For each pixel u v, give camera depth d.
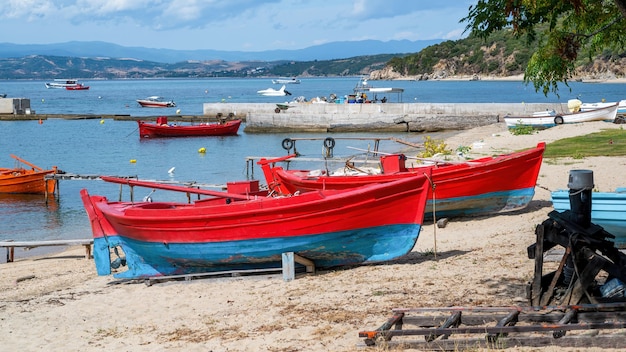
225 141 52.97
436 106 58.00
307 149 46.03
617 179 21.02
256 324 9.87
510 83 189.88
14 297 13.39
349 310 9.97
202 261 13.41
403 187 12.35
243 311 10.72
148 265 14.16
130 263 14.38
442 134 52.69
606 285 8.01
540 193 20.69
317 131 57.22
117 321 10.95
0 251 19.75
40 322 11.23
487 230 16.08
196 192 16.73
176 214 13.13
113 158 44.09
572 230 7.73
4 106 80.19
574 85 154.12
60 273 15.94
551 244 8.38
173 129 56.19
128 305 11.95
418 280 11.34
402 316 8.41
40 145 52.22
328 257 12.88
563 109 56.03
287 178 19.28
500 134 41.78
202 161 41.41
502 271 11.29
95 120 75.62
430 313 8.74
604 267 7.68
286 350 8.46
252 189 17.55
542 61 10.81
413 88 162.50
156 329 10.25
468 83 197.00
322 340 8.67
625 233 11.97
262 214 12.54
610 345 7.02
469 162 18.89
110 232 14.76
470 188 17.42
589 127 40.81
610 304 7.53
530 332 7.51
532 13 10.31
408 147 43.56
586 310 7.61
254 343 8.95
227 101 122.69
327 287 11.60
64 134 60.66
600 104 49.66
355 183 17.88
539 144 17.48
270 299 11.28
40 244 17.73
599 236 7.77
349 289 11.27
